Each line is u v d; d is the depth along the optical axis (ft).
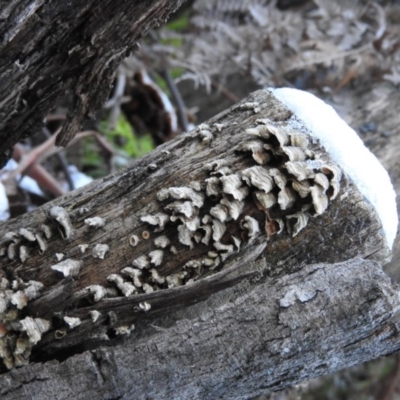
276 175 3.78
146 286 3.78
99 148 6.13
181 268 3.80
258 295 3.69
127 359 3.63
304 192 3.76
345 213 3.84
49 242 3.84
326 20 6.12
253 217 3.80
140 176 3.90
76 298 3.72
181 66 6.36
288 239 3.82
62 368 3.62
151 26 3.86
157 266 3.80
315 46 5.82
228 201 3.77
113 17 3.78
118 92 5.96
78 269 3.79
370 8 6.15
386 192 3.91
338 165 3.86
